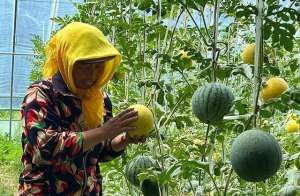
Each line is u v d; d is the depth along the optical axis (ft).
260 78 11.85
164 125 16.44
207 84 12.91
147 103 17.93
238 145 10.66
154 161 16.10
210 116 12.69
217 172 13.10
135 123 12.70
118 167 17.98
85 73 11.86
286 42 12.48
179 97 16.61
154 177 15.01
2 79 71.67
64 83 12.14
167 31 17.20
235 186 17.17
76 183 12.43
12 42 64.18
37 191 12.16
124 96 22.57
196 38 20.62
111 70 12.52
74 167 12.35
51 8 56.54
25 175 12.26
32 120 11.66
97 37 11.84
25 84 72.74
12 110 77.97
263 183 16.06
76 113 12.22
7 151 64.69
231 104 12.63
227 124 13.43
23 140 12.13
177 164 12.32
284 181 15.06
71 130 12.20
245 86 18.94
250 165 10.48
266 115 12.06
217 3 13.83
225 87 12.78
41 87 11.99
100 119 12.75
